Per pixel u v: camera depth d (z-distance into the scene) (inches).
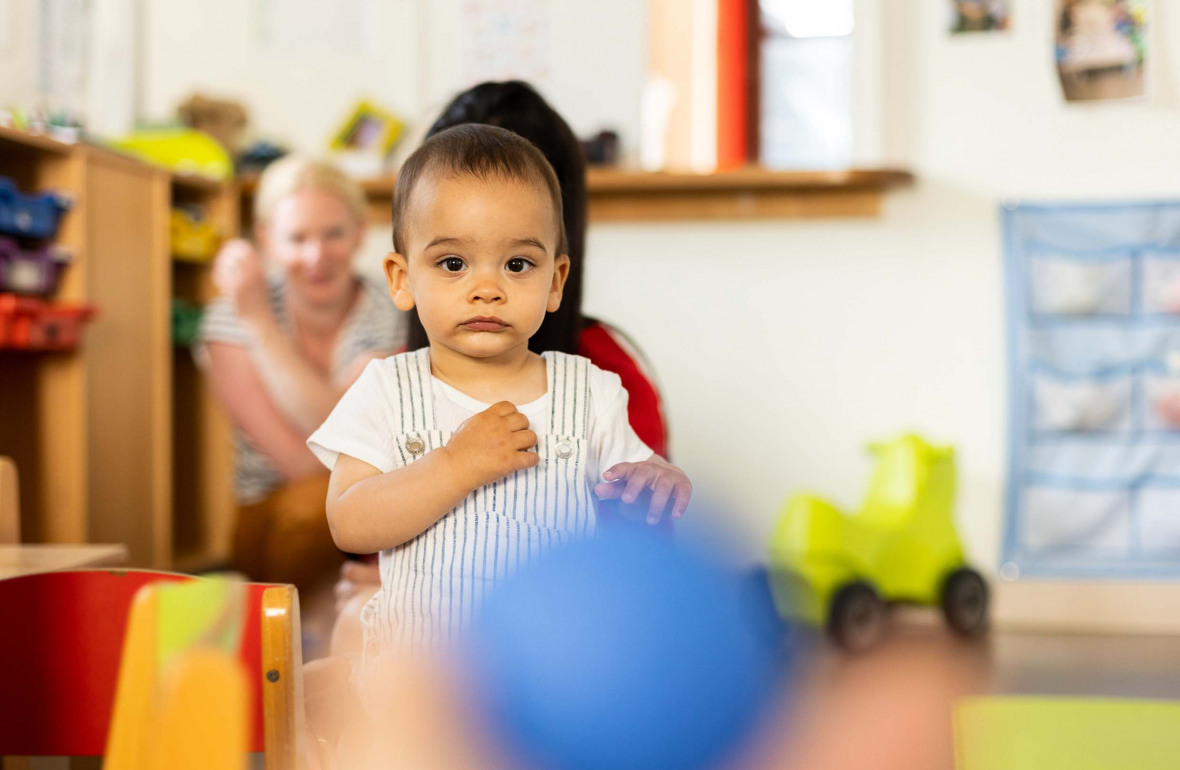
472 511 34.0
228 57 119.6
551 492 34.7
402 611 33.4
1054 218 109.4
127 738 20.6
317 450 36.4
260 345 87.4
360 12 117.4
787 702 78.7
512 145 35.1
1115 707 33.3
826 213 110.8
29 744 34.6
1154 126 108.3
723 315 113.0
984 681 87.1
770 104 113.9
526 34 114.8
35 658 34.7
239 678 19.1
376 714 33.1
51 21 106.9
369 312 91.3
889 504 101.4
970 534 110.7
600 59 113.9
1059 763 30.8
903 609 110.5
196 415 115.1
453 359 35.9
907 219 110.8
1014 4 109.3
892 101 110.5
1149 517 108.7
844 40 112.0
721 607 42.3
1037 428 109.7
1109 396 108.8
